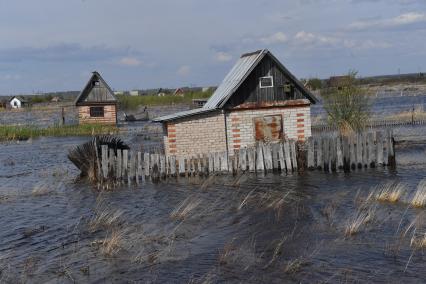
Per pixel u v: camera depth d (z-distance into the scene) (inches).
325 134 1274.6
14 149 1551.4
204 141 978.7
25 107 4377.5
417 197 633.6
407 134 1352.1
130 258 503.8
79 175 1009.5
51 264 503.2
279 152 903.7
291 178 856.3
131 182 896.3
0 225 670.5
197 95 3720.5
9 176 1069.8
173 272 459.8
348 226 547.8
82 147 967.0
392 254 474.0
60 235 607.5
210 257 494.0
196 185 843.4
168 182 880.9
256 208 674.8
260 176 884.6
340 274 432.8
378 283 410.9
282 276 435.8
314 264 459.2
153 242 551.8
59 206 762.2
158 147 1301.7
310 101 1004.6
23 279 465.4
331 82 1246.9
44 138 1847.9
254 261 475.8
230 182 850.1
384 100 3191.4
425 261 453.1
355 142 894.4
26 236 612.7
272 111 994.7
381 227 557.9
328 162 892.6
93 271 475.2
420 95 3604.8
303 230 565.3
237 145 987.9
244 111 986.1
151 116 2696.9
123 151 893.2
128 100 3376.0
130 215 683.4
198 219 639.1
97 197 803.4
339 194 723.4
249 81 983.6
